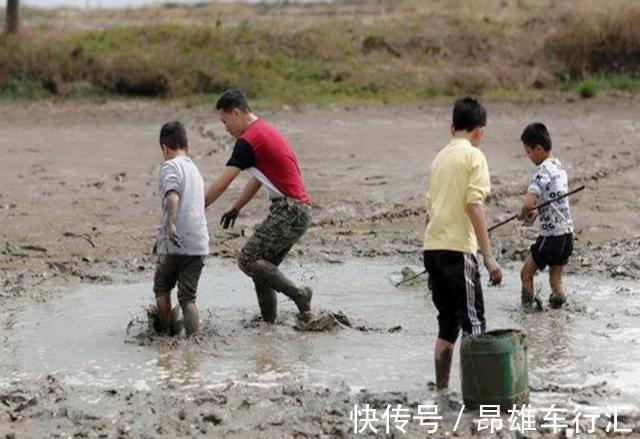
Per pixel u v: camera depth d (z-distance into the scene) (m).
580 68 42.88
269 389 10.79
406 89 41.41
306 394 10.57
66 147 28.25
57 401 10.55
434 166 10.56
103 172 24.23
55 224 19.09
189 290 12.88
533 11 48.12
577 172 22.98
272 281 13.07
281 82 41.94
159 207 20.44
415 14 48.69
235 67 42.62
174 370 11.64
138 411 10.18
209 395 10.52
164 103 39.31
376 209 20.12
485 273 15.83
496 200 20.48
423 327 13.19
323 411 10.09
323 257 17.05
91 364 11.91
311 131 30.83
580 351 12.04
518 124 31.47
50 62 42.03
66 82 41.66
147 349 12.47
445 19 47.12
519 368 10.06
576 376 11.15
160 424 9.84
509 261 16.58
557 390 10.65
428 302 14.41
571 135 28.69
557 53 43.72
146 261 16.98
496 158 25.20
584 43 43.38
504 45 44.78
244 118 13.10
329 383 11.05
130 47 43.81
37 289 15.43
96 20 60.00
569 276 15.56
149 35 44.53
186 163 12.84
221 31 44.88
